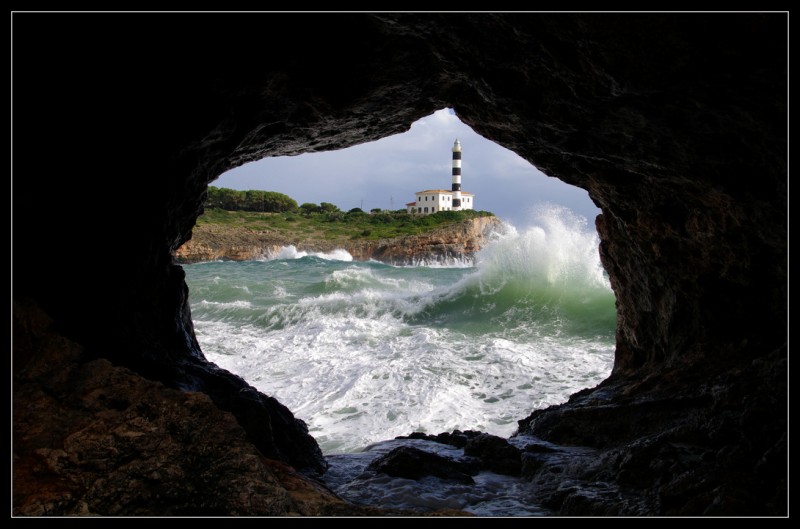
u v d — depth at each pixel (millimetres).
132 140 5250
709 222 6070
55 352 4254
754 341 6297
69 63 4484
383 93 6090
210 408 4109
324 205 100500
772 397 4945
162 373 5539
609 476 5371
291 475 4742
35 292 4617
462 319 18641
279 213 88312
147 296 6379
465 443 7816
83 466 3666
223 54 4898
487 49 5000
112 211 5340
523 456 6496
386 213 98625
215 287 26766
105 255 5344
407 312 19688
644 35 3930
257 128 6344
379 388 11719
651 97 4574
